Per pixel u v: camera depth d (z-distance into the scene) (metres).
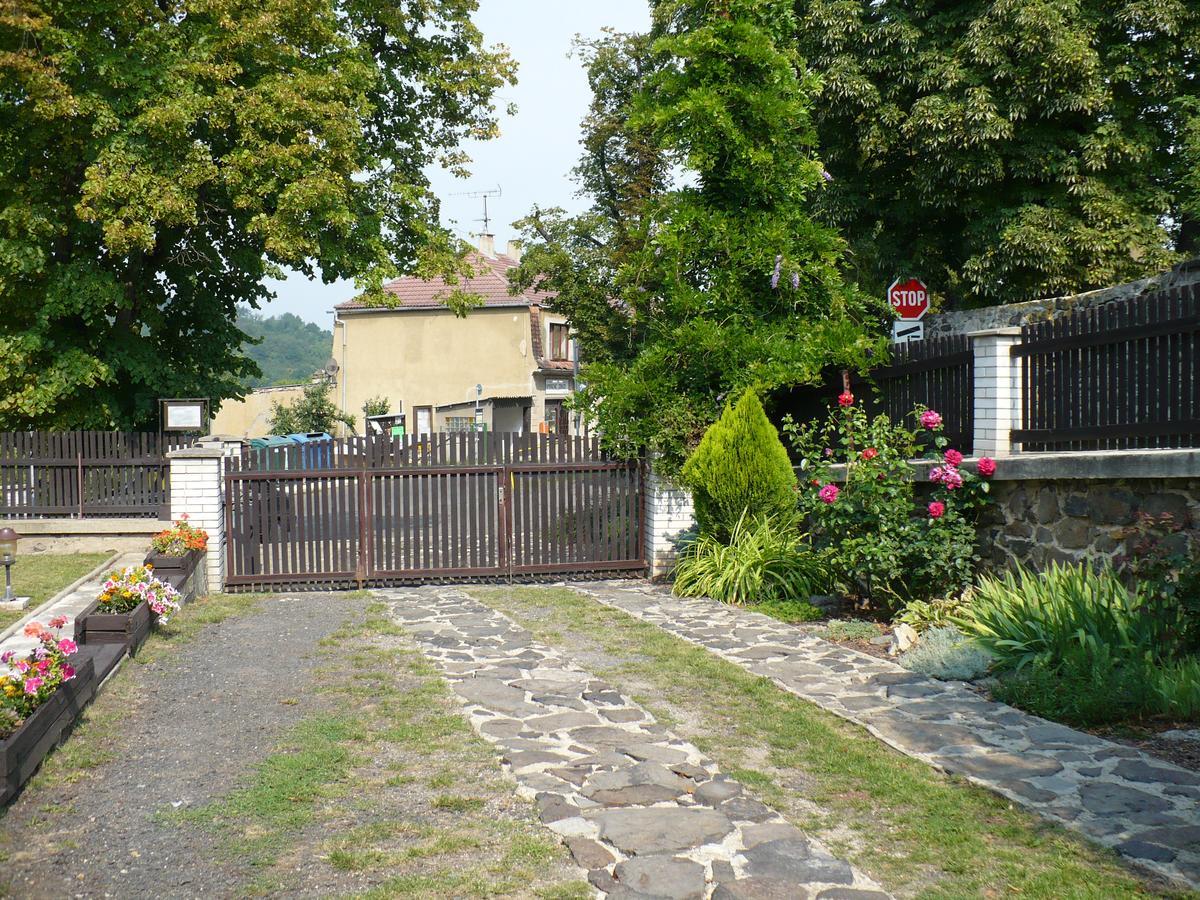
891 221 20.58
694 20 14.49
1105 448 8.23
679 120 13.70
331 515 12.81
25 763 5.13
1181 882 3.94
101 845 4.47
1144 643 6.76
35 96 14.81
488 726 6.29
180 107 15.35
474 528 13.05
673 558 13.09
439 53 20.83
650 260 14.46
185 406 16.17
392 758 5.68
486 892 3.99
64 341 17.77
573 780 5.30
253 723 6.39
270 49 16.44
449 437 12.99
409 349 43.91
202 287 19.80
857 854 4.37
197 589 11.91
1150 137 18.52
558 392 44.38
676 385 13.27
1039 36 17.14
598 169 23.19
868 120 18.91
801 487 11.49
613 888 4.01
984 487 8.94
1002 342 9.19
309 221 16.84
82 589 12.35
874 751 5.77
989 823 4.66
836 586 10.41
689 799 5.02
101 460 16.03
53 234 16.22
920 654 7.73
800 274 13.48
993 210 18.88
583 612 10.55
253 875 4.17
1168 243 18.81
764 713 6.58
